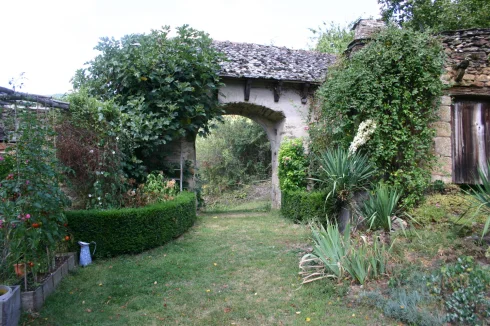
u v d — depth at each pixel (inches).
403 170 240.1
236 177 647.1
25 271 136.5
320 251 162.1
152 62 279.3
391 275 148.1
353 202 240.1
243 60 351.6
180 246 221.6
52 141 176.7
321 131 304.2
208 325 125.1
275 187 389.4
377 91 234.4
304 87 347.6
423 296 128.6
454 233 183.6
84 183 216.2
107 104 229.9
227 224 289.6
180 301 143.7
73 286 159.5
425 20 513.0
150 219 211.3
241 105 353.7
